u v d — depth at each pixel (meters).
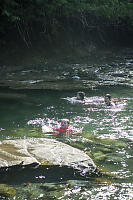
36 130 8.25
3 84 14.69
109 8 26.67
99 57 24.89
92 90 13.48
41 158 6.17
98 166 6.09
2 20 22.17
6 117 9.44
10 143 6.88
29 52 22.52
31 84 14.70
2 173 5.67
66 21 26.73
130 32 31.08
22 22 23.47
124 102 11.32
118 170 5.94
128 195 5.05
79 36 27.05
